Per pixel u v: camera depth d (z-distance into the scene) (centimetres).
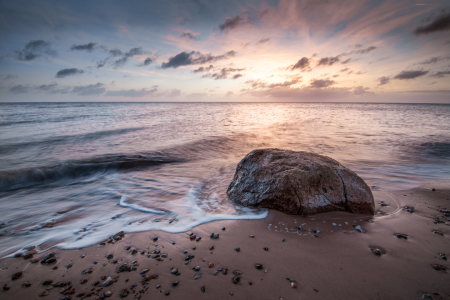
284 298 206
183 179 645
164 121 2356
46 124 1941
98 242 317
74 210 452
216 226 351
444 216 370
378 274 236
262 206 404
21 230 367
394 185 545
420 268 243
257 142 1221
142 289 223
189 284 228
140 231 345
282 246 292
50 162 851
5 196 561
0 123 1978
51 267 263
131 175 711
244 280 231
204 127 1866
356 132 1596
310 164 411
